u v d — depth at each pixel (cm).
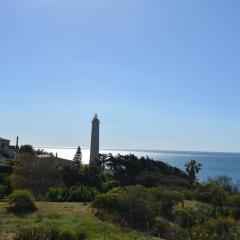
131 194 4662
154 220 4559
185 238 4275
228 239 4194
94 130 12056
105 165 10012
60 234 3222
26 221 3709
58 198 5628
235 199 6044
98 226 3844
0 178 7450
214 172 19200
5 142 11725
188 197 6688
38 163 7656
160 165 10306
